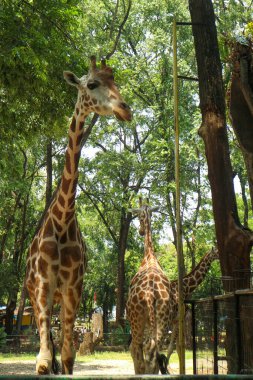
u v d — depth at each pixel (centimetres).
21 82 1178
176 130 769
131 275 3759
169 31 2719
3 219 3025
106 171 2867
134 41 2978
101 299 3912
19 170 1592
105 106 569
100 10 2758
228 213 771
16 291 2814
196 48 825
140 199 1220
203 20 822
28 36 1134
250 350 622
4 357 1941
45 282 598
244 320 627
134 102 2952
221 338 724
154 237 3089
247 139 507
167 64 2727
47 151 2422
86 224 3578
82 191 3058
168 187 2711
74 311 625
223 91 809
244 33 581
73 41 1271
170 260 3491
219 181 782
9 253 3656
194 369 858
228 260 757
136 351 977
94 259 3675
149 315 954
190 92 2691
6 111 1315
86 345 2050
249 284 740
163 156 2759
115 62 1388
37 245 633
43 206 3259
